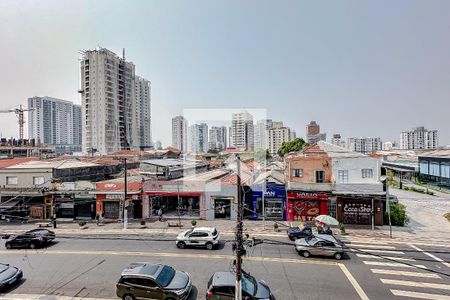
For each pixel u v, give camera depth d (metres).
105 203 34.97
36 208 35.38
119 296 15.23
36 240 24.12
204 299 15.48
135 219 34.09
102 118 100.75
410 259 20.92
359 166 31.61
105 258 21.47
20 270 18.23
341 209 31.55
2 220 34.66
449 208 39.75
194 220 33.00
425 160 65.12
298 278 17.73
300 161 33.22
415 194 51.06
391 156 95.00
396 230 28.94
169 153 59.41
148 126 127.88
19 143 89.69
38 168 35.94
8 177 36.25
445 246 23.88
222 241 25.50
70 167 39.09
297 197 32.34
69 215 35.62
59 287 17.00
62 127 143.62
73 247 24.28
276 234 27.41
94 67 100.94
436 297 15.52
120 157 63.81
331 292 15.99
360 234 27.45
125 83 111.38
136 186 34.84
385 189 31.27
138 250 23.22
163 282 15.16
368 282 17.23
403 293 15.92
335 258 21.00
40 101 134.25
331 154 34.22
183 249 23.38
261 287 15.13
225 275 15.62
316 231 27.38
